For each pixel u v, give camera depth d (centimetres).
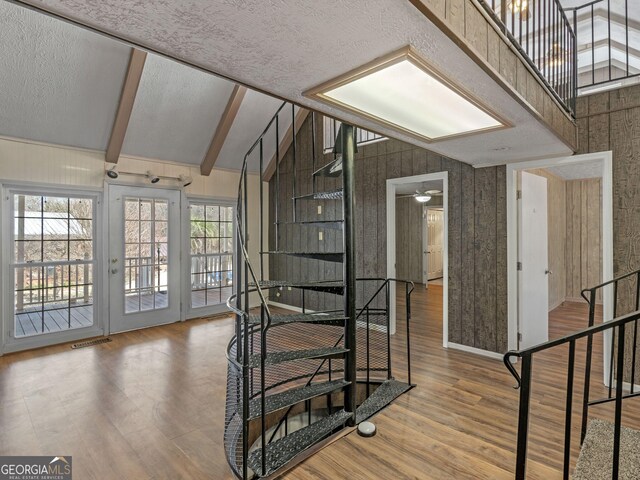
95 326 452
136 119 438
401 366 346
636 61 461
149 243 500
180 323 517
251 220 624
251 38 127
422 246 862
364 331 468
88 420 250
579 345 402
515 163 350
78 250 441
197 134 504
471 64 149
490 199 369
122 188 472
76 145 430
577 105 310
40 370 339
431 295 720
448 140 269
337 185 524
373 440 222
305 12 112
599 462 145
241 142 554
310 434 223
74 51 343
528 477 185
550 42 268
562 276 640
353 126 235
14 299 393
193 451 216
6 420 249
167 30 122
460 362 355
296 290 597
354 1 106
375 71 153
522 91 193
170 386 305
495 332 367
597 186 624
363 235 486
